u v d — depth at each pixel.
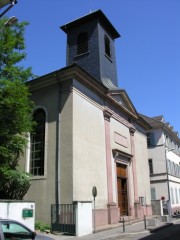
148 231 17.66
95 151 19.75
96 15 25.25
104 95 22.05
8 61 14.33
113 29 27.36
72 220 15.80
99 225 18.56
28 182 16.62
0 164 13.99
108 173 20.83
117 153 22.30
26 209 13.58
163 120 42.12
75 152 17.48
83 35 25.70
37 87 19.67
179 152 48.84
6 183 15.77
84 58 24.78
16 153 15.44
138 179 27.00
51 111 18.83
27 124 14.94
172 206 37.47
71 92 18.36
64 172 17.22
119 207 22.27
